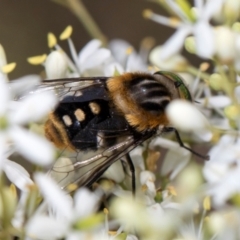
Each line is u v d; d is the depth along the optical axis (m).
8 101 0.11
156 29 0.17
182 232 0.12
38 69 0.17
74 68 0.13
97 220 0.11
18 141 0.11
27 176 0.12
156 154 0.13
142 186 0.12
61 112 0.12
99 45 0.13
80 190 0.12
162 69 0.13
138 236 0.12
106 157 0.12
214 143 0.13
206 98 0.13
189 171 0.12
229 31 0.12
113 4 0.18
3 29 0.17
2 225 0.11
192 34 0.13
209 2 0.12
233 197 0.11
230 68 0.12
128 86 0.12
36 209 0.12
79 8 0.14
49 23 0.17
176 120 0.12
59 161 0.12
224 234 0.12
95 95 0.12
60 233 0.11
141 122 0.12
